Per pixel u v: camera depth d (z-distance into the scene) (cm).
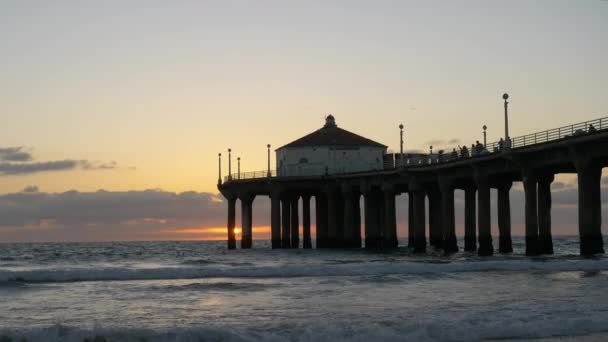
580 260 5616
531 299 3534
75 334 2531
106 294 3919
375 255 8675
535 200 7094
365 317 3022
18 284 4416
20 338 2491
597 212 6400
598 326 2752
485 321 2781
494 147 7569
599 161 6456
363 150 11375
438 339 2570
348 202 10788
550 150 6719
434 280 4522
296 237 12131
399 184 9956
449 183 8656
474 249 8906
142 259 8681
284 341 2502
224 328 2675
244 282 4503
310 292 3947
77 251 13738
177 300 3653
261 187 11369
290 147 11469
